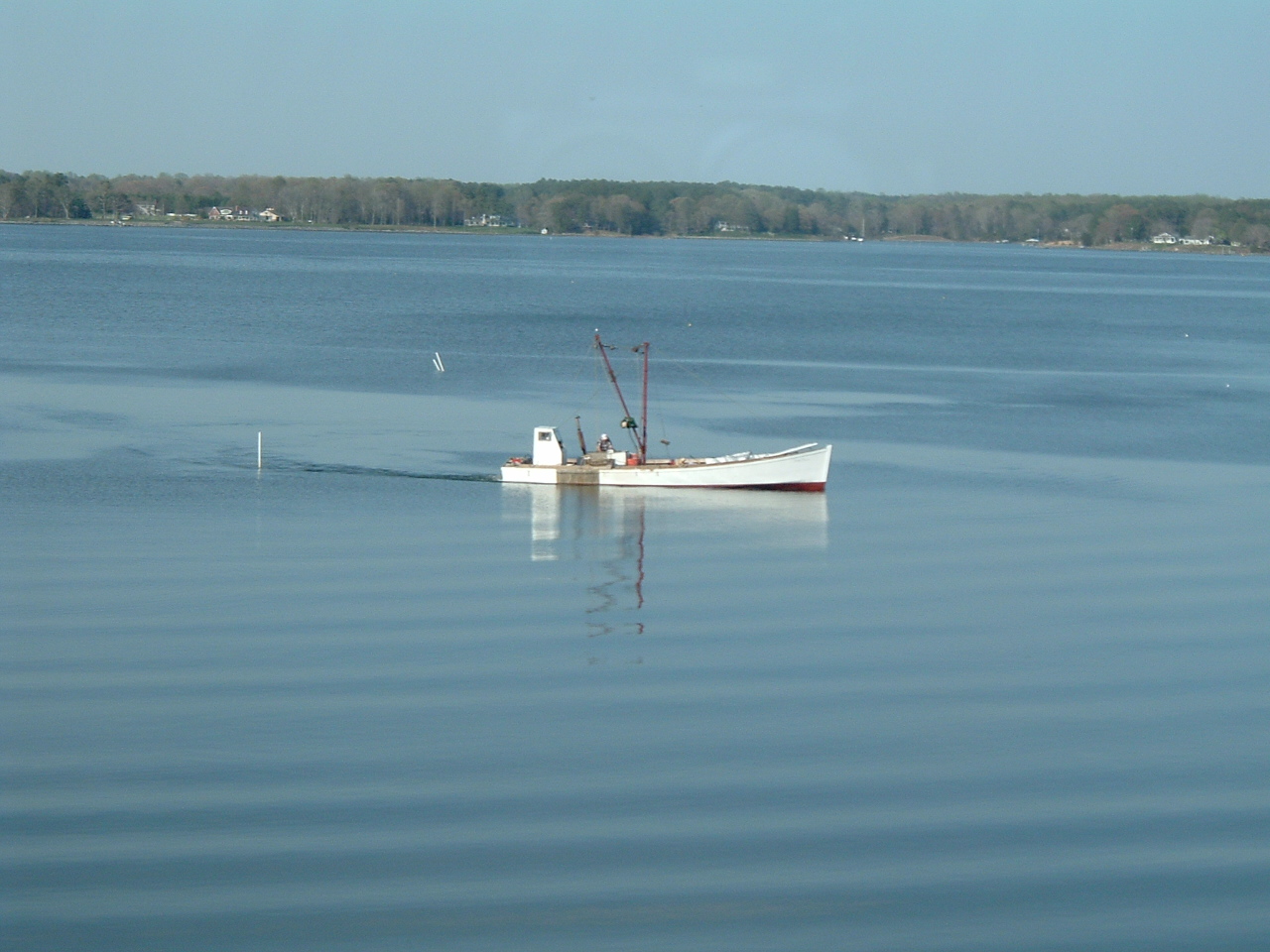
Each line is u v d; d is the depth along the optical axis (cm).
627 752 3853
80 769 3666
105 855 3253
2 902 3067
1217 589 5559
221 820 3419
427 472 7569
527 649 4666
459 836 3372
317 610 5016
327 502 6794
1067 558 6000
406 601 5159
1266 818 3541
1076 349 15488
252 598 5138
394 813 3472
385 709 4100
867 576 5666
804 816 3509
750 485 7312
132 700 4122
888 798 3616
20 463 7400
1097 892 3203
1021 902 3156
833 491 7394
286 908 3069
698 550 6038
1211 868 3306
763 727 4044
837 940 3008
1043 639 4903
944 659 4662
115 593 5147
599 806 3534
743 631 4922
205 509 6550
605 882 3200
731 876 3231
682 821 3472
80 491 6812
